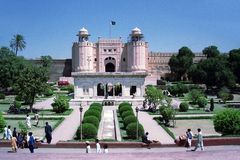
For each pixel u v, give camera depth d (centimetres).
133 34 12394
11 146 3419
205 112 6856
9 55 11262
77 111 7156
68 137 4288
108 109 7512
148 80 14400
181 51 16212
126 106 6334
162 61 16475
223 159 1305
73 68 14450
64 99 6825
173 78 16125
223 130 3759
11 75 10625
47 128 3594
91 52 12662
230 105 8119
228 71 11400
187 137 3391
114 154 1420
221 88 10612
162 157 1351
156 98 6962
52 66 16138
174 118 5378
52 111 7012
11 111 6856
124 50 13162
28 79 6738
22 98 6781
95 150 3319
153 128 5069
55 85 14650
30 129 5050
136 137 4100
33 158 1380
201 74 11762
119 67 13188
